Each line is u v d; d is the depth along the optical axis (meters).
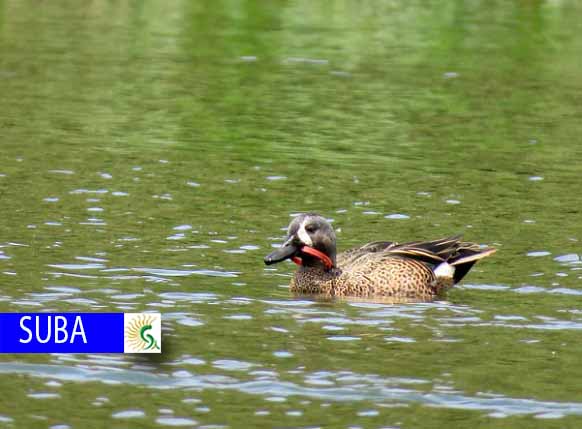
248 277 15.09
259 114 25.81
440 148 23.12
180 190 19.23
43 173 19.91
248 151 22.38
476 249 15.17
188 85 28.73
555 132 24.80
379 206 18.73
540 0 41.44
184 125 24.45
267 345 12.58
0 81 28.14
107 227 16.88
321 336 12.91
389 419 10.74
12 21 36.47
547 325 13.45
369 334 13.05
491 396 11.31
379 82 29.72
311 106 26.78
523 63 32.41
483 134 24.47
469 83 29.81
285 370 11.85
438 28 37.22
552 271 15.62
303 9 39.91
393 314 13.84
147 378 11.57
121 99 26.80
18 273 14.62
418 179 20.61
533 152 22.94
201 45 34.06
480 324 13.48
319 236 14.81
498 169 21.50
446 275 14.97
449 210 18.62
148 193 18.95
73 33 35.09
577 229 17.62
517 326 13.41
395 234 17.23
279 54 33.03
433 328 13.31
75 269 14.91
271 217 17.84
